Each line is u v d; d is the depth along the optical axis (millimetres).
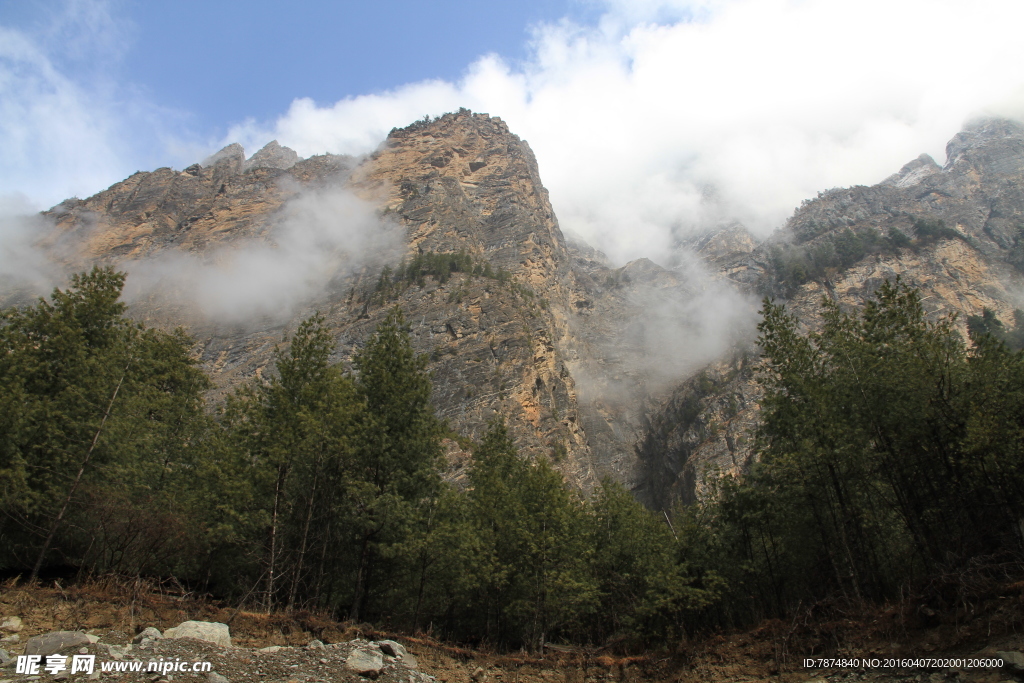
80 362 25328
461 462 76688
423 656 18797
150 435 27297
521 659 20125
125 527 21609
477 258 147500
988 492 19516
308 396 25922
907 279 122375
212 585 26891
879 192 177375
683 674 18500
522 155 198125
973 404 19953
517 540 27609
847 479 23812
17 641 13836
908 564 23031
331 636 18812
